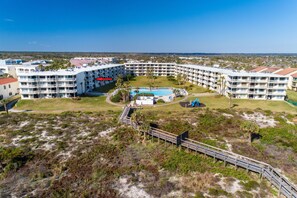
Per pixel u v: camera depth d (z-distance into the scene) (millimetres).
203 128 47594
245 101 76625
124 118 51750
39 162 33312
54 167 32031
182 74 131375
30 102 73875
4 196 25703
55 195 25625
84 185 27688
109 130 46219
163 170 31328
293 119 55281
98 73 106062
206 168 31547
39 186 27734
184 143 37312
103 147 37594
